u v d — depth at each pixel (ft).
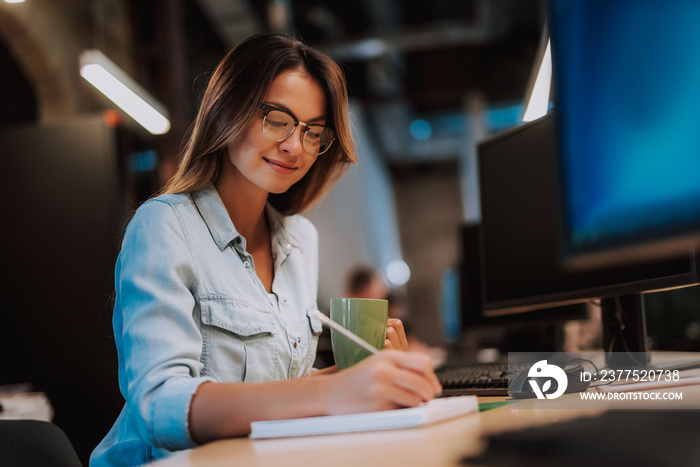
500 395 4.02
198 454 2.31
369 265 41.01
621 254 2.36
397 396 2.61
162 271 3.57
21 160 9.59
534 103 6.82
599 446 1.79
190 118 25.35
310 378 2.84
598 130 2.49
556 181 2.75
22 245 9.43
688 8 2.06
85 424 8.96
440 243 49.98
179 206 3.97
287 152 4.13
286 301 4.44
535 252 5.29
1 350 9.19
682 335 8.25
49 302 9.27
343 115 4.41
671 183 2.14
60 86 20.76
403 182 51.08
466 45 38.40
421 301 49.60
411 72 39.52
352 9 32.32
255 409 2.79
